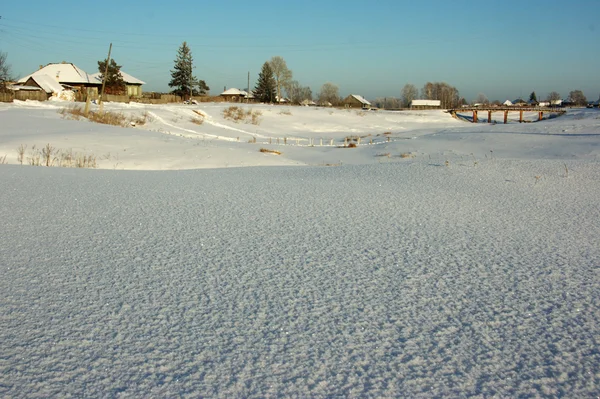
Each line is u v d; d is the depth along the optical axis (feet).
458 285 14.94
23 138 66.23
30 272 15.39
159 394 8.97
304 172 47.37
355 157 85.56
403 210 26.99
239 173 46.16
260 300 13.50
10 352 10.33
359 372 9.84
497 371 9.99
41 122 89.66
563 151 75.31
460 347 10.96
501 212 26.99
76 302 13.10
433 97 453.58
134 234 20.54
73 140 68.64
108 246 18.61
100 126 91.91
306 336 11.35
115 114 128.77
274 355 10.46
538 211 27.35
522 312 12.93
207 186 35.45
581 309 13.15
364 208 27.45
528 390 9.32
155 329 11.59
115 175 41.16
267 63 328.70
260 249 18.60
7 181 33.88
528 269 16.57
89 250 18.01
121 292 13.91
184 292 14.02
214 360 10.20
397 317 12.50
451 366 10.15
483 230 22.47
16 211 24.30
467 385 9.46
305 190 34.19
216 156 66.08
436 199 30.94
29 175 37.58
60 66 213.87
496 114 322.14
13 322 11.76
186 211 25.68
